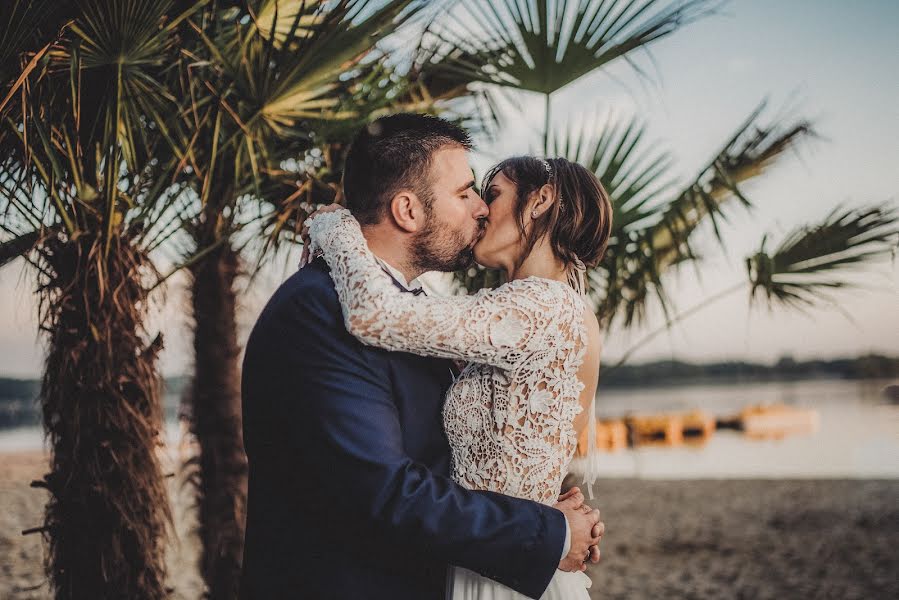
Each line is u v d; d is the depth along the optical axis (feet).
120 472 7.72
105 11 6.94
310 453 4.26
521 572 4.25
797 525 29.48
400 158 4.80
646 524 31.42
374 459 4.13
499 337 4.48
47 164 7.76
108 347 7.71
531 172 5.23
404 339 4.32
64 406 7.68
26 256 7.67
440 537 4.08
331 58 7.80
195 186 8.96
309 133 9.30
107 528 7.66
